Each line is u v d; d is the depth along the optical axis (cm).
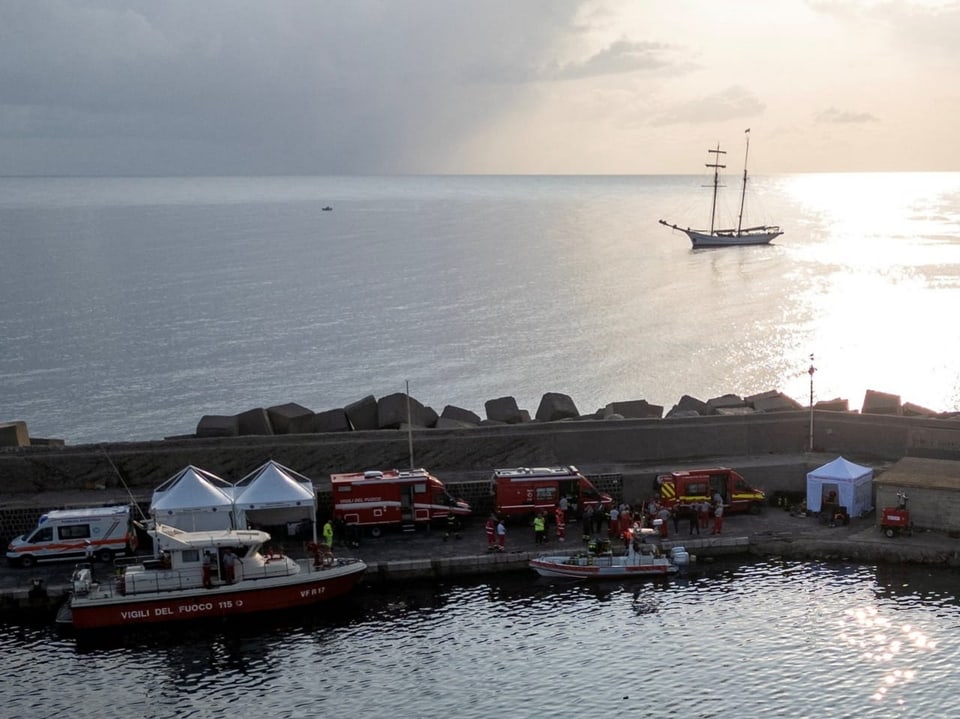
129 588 4184
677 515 5038
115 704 3584
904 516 4809
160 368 11181
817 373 10544
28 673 3800
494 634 4078
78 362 11494
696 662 3822
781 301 15400
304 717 3506
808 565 4691
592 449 5612
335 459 5438
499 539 4772
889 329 12838
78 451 5247
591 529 4962
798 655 3856
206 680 3747
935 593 4362
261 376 10806
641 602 4341
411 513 4966
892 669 3741
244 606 4262
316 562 4409
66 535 4584
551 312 14625
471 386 10281
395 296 16312
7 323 13875
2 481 5175
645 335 12756
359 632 4116
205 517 4519
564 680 3719
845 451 5734
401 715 3516
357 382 10506
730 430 5712
